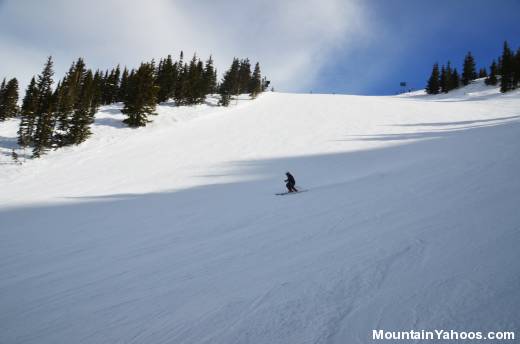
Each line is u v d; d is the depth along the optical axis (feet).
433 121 119.65
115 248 30.35
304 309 13.92
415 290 13.79
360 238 22.47
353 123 122.83
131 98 136.36
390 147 80.59
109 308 17.42
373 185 41.57
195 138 113.91
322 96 217.77
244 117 147.54
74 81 158.40
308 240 24.47
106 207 52.70
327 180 56.39
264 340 12.19
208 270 21.18
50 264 27.55
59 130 124.36
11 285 23.30
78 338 14.71
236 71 220.02
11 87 186.29
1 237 38.42
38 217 49.16
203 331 13.55
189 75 186.70
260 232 29.30
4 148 111.75
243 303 15.43
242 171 73.00
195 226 35.35
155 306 16.80
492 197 25.16
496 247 16.31
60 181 78.23
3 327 16.87
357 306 13.41
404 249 18.67
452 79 286.66
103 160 95.45
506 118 106.11
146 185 68.44
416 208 27.35
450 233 19.69
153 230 35.78
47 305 19.07
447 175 37.09
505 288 12.59
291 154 85.97
